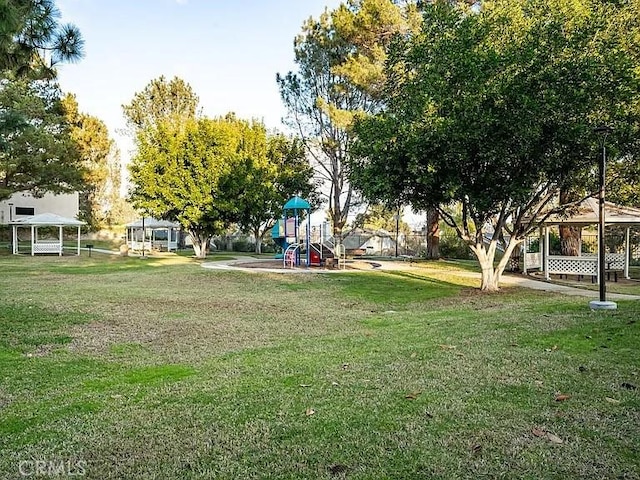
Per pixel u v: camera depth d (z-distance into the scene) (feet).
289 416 11.59
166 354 18.85
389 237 106.83
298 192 94.63
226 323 26.22
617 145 32.65
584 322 23.26
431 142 32.07
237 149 86.33
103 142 124.47
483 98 31.30
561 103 30.83
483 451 9.66
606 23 39.73
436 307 32.78
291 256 65.41
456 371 15.23
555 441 10.09
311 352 18.58
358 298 37.29
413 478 8.70
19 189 82.89
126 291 39.32
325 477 8.74
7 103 75.61
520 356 16.99
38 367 16.83
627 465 9.09
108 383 14.78
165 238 137.39
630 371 15.02
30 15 25.77
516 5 41.86
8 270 58.59
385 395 13.01
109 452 9.83
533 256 58.85
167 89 116.06
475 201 34.30
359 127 38.17
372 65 62.23
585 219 48.26
